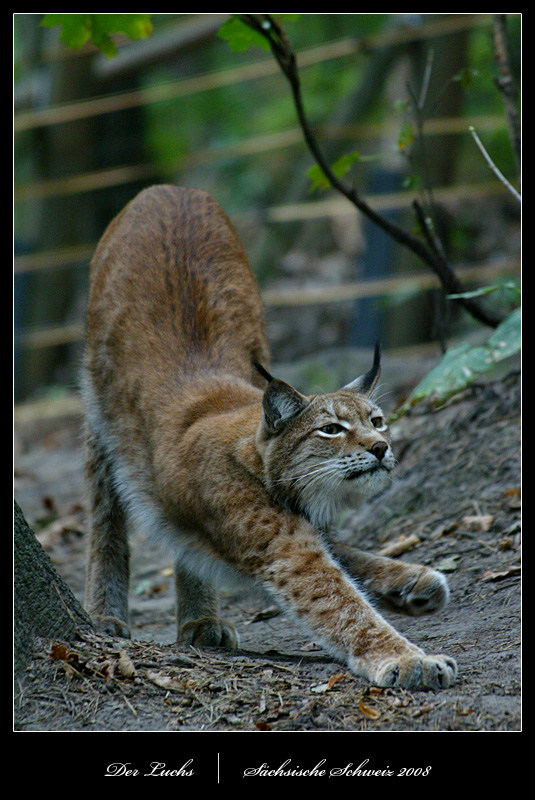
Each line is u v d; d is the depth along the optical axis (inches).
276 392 313.4
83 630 304.3
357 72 1145.4
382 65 946.1
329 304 1005.2
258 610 424.5
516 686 266.1
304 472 317.4
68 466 677.3
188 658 297.4
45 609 286.8
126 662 281.1
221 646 346.3
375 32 1168.2
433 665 271.9
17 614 274.1
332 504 329.4
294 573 306.7
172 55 991.0
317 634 298.8
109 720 259.3
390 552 411.8
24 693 265.1
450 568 383.2
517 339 399.9
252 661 305.7
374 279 820.6
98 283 398.9
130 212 407.5
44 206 979.3
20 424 848.3
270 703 267.4
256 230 1145.4
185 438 337.7
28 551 287.7
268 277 1003.3
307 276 1079.0
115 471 382.6
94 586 377.4
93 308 397.1
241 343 381.1
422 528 427.5
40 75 1010.1
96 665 278.8
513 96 443.5
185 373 360.5
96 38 466.9
